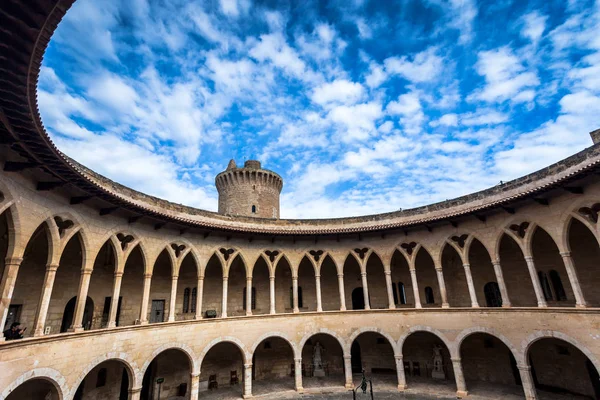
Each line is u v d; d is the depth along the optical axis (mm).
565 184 22281
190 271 36750
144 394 31406
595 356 22047
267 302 39469
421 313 31719
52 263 19391
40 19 8297
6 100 11445
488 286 34812
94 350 21812
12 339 17312
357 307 40438
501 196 30875
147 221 27703
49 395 23031
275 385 34062
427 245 33250
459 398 28094
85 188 19609
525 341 25750
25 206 17312
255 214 52344
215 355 35344
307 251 36250
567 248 23906
